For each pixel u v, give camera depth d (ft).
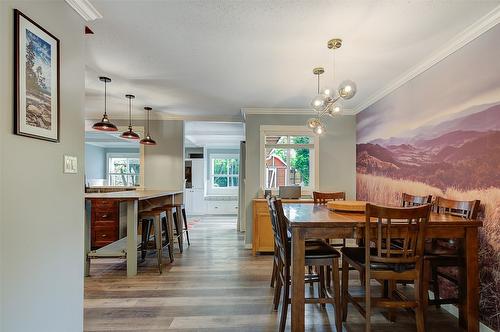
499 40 6.68
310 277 7.97
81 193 6.24
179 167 17.56
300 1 6.15
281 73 10.32
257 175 15.49
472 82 7.46
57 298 5.45
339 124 15.69
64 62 5.69
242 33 7.53
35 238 4.88
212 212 29.12
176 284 9.82
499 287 6.66
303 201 13.80
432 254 7.26
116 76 10.74
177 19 6.89
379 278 6.32
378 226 6.16
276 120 15.66
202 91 12.54
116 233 13.96
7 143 4.30
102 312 7.76
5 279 4.27
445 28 7.20
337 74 10.36
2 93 4.22
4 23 4.25
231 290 9.32
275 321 7.35
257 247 13.69
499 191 6.68
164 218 13.74
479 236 7.23
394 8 6.38
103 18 6.82
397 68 9.75
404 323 7.36
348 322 7.39
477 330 6.63
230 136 23.85
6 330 4.29
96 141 26.86
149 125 17.63
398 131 11.20
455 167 8.07
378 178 12.92
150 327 7.00
